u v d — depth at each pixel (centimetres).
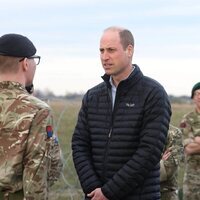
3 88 452
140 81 545
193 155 852
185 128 866
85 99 573
